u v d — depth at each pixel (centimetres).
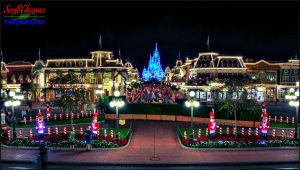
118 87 7225
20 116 4778
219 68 7375
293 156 2445
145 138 3194
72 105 3681
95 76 7238
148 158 2411
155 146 2823
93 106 5297
